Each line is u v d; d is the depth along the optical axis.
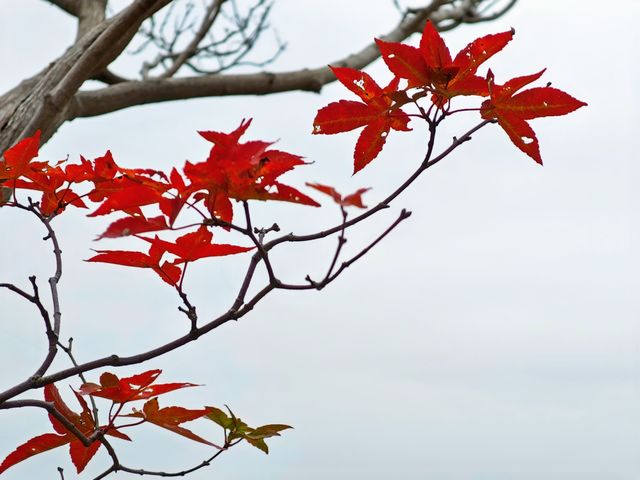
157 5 1.88
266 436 1.14
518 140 1.04
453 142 1.04
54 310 1.15
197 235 0.97
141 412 1.07
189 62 3.30
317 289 1.00
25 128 2.03
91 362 1.02
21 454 1.08
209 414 1.13
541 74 1.00
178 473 1.09
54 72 2.15
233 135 0.90
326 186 0.90
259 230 1.06
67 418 1.09
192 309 1.02
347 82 1.05
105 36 1.90
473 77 1.01
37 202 1.18
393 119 1.06
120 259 1.00
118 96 2.70
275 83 3.02
